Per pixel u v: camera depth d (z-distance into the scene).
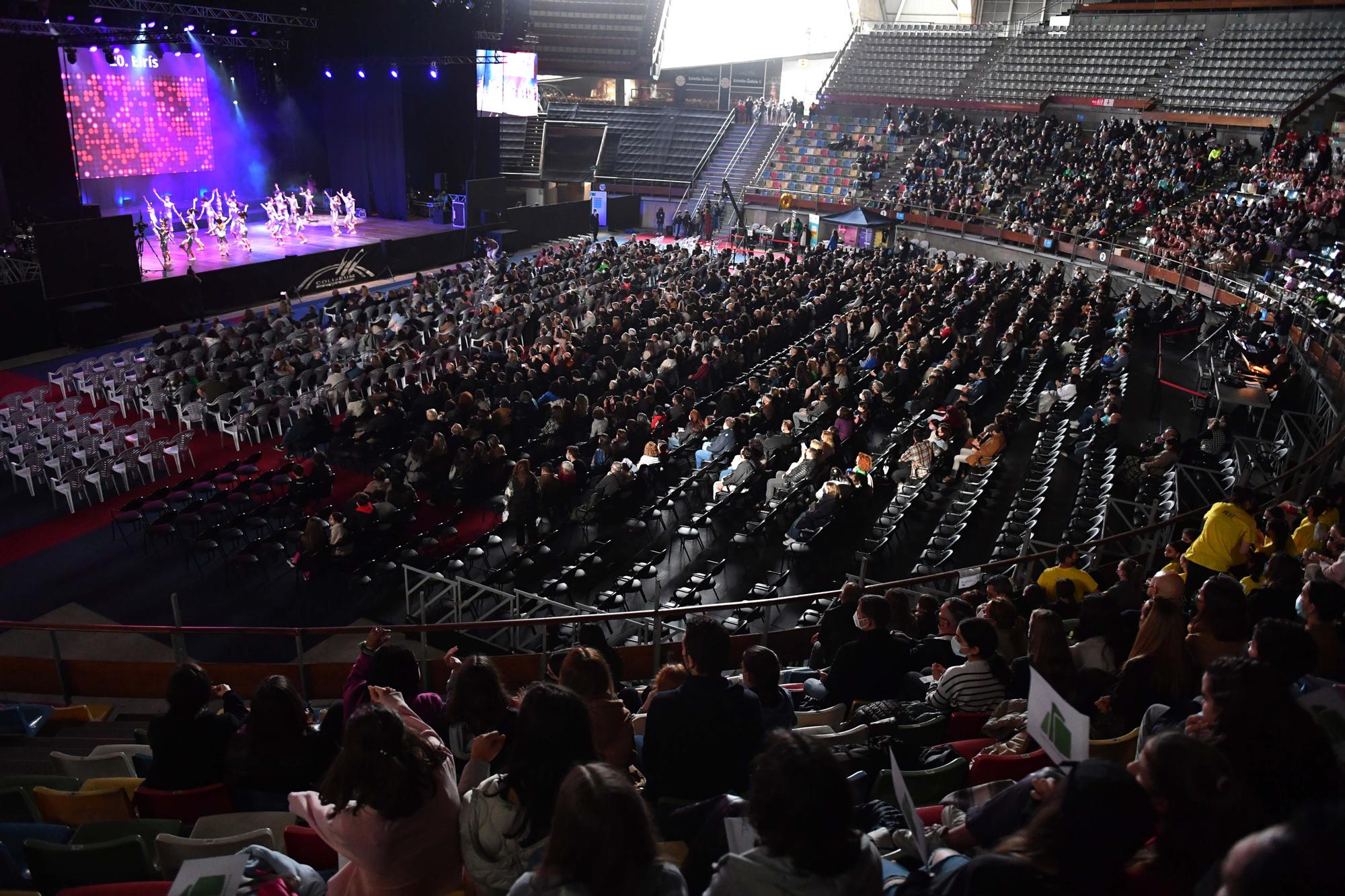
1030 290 36.41
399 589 17.94
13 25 32.50
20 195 35.81
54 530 19.94
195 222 39.03
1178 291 36.22
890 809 4.98
